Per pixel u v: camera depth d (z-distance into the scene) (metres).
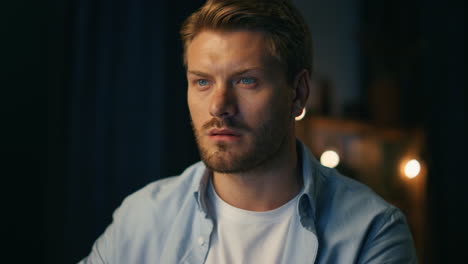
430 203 3.11
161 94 2.28
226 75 0.96
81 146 2.11
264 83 0.97
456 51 3.26
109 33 2.19
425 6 3.29
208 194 1.12
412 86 3.19
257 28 0.97
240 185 1.05
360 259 1.06
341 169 3.10
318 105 3.21
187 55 1.04
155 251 1.14
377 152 3.10
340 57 3.51
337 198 1.12
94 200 2.13
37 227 2.02
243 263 1.05
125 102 2.22
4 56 1.96
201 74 0.98
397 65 3.15
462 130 3.22
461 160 3.21
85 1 2.14
